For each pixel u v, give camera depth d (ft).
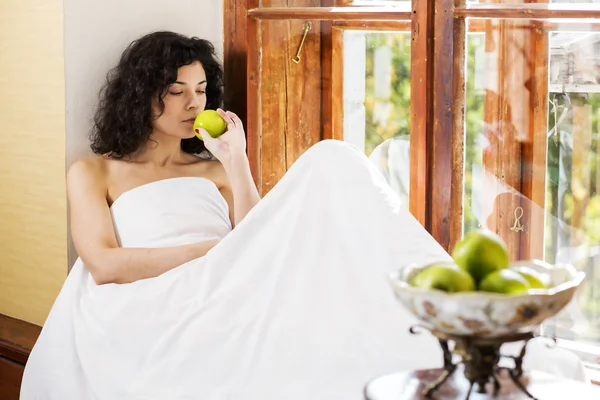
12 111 7.80
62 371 6.08
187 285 5.74
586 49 6.48
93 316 6.04
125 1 7.65
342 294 5.11
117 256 6.48
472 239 3.55
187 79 7.36
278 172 7.97
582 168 6.64
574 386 3.70
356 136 7.58
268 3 7.80
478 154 7.04
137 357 5.62
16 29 7.63
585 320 6.71
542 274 3.89
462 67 6.98
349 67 7.52
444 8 6.94
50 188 7.54
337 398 4.61
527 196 6.90
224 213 7.57
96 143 7.49
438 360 4.73
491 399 3.51
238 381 4.98
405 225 5.39
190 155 8.03
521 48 6.75
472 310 3.25
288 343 4.93
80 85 7.39
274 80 7.88
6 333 7.59
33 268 7.84
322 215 5.45
